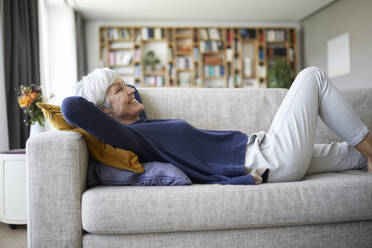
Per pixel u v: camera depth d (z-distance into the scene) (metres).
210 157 1.28
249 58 7.26
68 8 5.70
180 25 6.97
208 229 1.04
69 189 1.03
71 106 0.98
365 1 5.25
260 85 7.11
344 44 5.81
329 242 1.11
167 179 1.14
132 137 1.17
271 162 1.23
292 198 1.06
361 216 1.10
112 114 1.37
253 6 6.15
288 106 1.28
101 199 1.00
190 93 1.73
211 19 6.93
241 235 1.06
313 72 1.30
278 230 1.08
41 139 1.05
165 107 1.68
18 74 3.58
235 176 1.26
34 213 1.02
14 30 3.56
